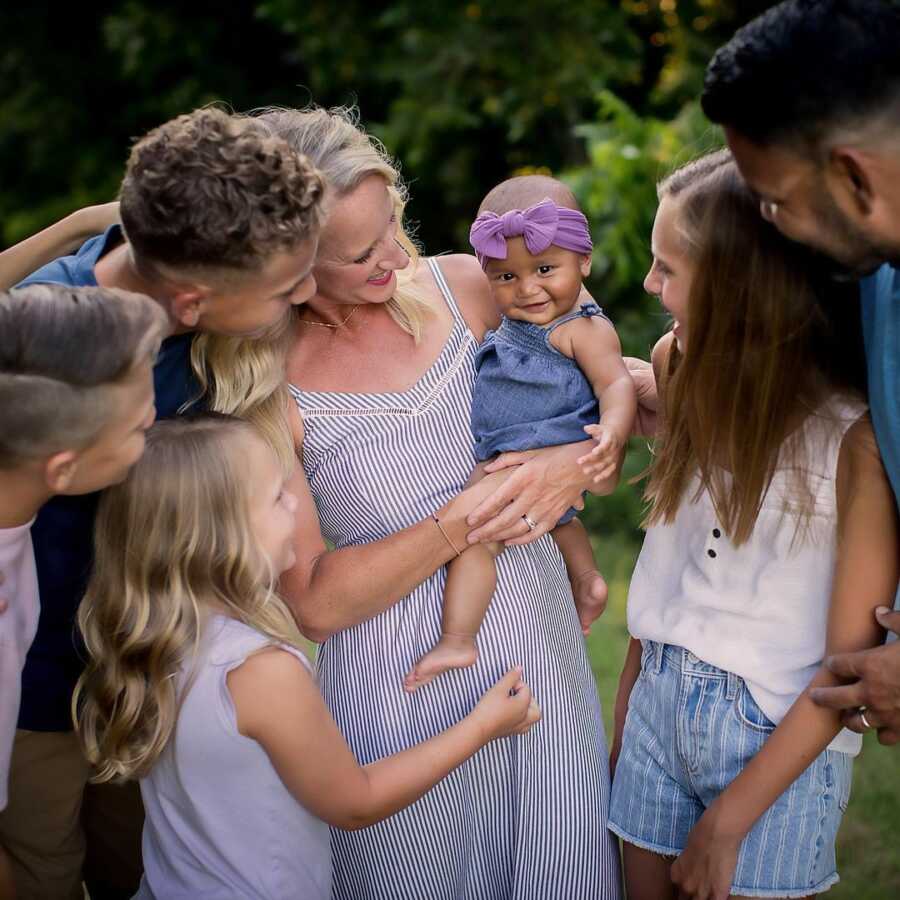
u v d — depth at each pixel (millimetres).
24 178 11867
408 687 2355
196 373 2289
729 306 2035
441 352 2459
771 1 8930
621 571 6508
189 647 2045
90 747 2146
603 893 2430
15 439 1825
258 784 2066
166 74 11586
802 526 2119
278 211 1933
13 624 2025
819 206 1756
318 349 2408
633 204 6961
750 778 2129
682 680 2262
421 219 10867
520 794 2416
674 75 8930
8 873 2184
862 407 2049
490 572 2383
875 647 2066
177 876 2131
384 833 2383
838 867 3430
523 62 9312
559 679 2439
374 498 2400
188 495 2059
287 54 10664
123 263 2133
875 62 1648
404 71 9617
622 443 2381
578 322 2467
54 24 11781
